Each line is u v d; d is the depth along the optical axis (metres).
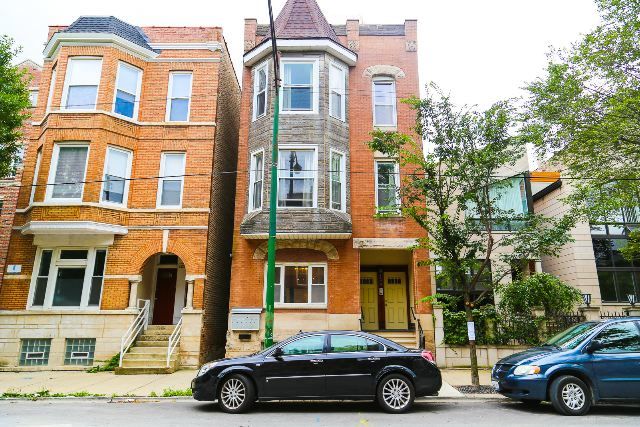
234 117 20.69
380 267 17.75
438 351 14.25
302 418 7.94
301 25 17.17
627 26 11.23
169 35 17.58
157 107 16.80
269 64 16.61
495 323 14.55
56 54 16.80
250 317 15.10
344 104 16.84
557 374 8.42
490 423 7.50
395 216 16.03
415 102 11.45
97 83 16.00
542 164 14.83
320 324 15.12
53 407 9.02
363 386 8.50
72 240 15.26
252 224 15.22
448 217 11.33
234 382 8.57
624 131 11.58
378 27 17.95
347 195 16.02
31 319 14.81
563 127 12.40
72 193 15.20
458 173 11.23
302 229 14.90
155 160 16.33
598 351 8.52
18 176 17.77
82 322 14.80
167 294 17.17
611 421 7.64
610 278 18.27
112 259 15.32
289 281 15.70
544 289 14.39
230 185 19.64
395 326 17.17
